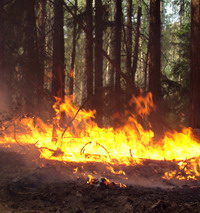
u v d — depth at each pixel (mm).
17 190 5277
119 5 16719
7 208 4418
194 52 11656
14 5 16172
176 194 5262
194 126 11531
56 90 15766
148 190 5473
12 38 17016
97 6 18719
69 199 4855
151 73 13609
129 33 21016
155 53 13680
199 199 5004
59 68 15914
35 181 5723
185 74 20469
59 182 5723
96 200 4832
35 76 16750
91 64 19141
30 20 16391
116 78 16016
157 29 13766
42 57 17000
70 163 7195
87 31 11227
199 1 11641
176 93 17703
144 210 4395
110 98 15867
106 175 6465
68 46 30516
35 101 16469
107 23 18656
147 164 7633
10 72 16922
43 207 4539
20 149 9047
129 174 6664
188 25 22000
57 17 16141
